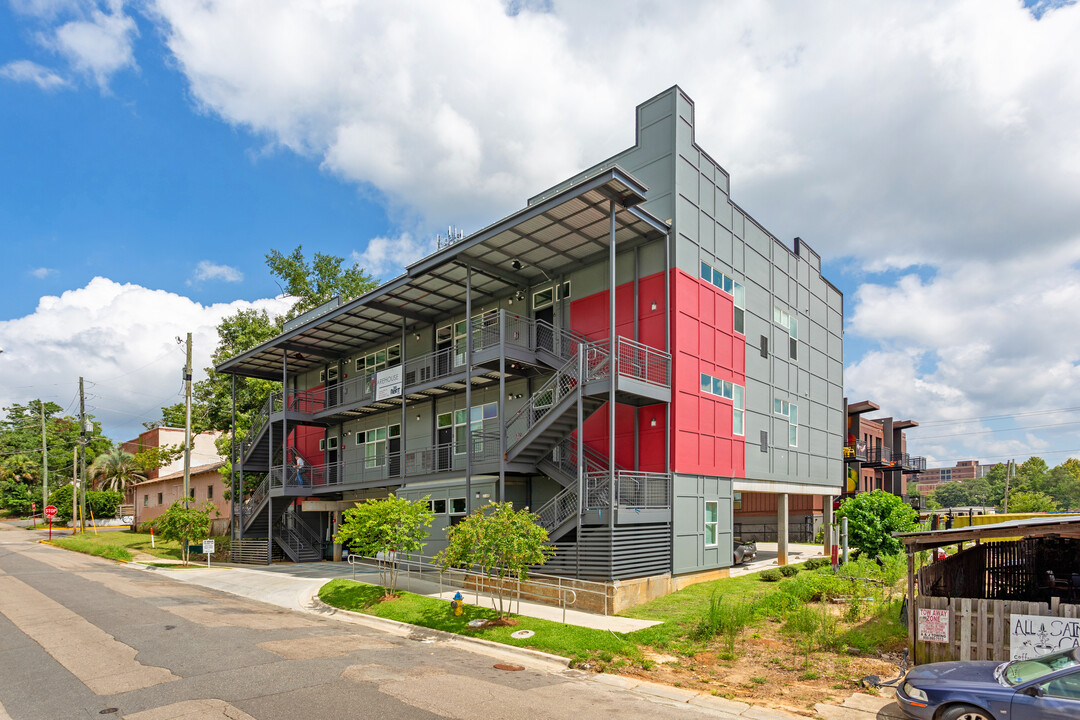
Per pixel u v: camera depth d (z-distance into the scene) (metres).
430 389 24.97
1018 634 9.48
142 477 61.44
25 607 16.61
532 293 23.89
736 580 20.80
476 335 25.19
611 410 17.34
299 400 33.81
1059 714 6.95
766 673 10.76
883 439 52.75
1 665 10.80
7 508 69.38
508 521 14.47
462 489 21.42
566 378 20.81
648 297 20.70
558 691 9.77
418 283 23.23
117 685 9.62
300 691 9.36
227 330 42.69
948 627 10.12
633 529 17.61
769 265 26.61
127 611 16.09
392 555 18.19
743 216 24.88
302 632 13.91
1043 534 10.12
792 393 27.59
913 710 7.83
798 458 27.50
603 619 15.17
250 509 33.22
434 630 14.30
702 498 20.77
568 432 19.98
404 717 8.31
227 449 41.41
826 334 31.56
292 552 30.27
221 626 14.29
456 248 20.61
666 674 10.77
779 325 27.05
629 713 8.73
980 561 14.80
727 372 22.80
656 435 19.92
